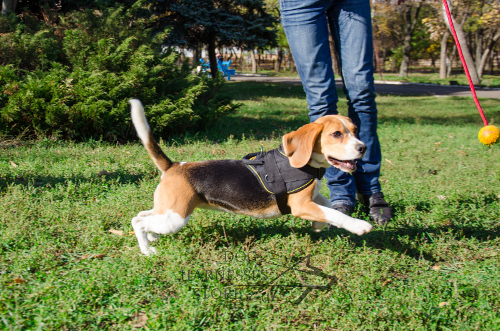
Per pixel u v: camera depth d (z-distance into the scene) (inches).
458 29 1125.7
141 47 339.0
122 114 300.0
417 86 1252.5
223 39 738.8
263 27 765.9
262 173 134.0
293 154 132.1
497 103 733.9
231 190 134.0
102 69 319.9
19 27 339.9
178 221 131.8
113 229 154.9
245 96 753.0
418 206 188.4
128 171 229.0
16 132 297.4
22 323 99.2
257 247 141.6
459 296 115.2
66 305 104.8
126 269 125.0
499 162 277.6
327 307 110.6
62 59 338.0
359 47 161.6
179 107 333.4
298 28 157.8
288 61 2455.7
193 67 384.5
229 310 108.3
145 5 668.1
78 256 135.0
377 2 1275.8
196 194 134.0
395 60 2293.3
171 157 266.8
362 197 180.2
